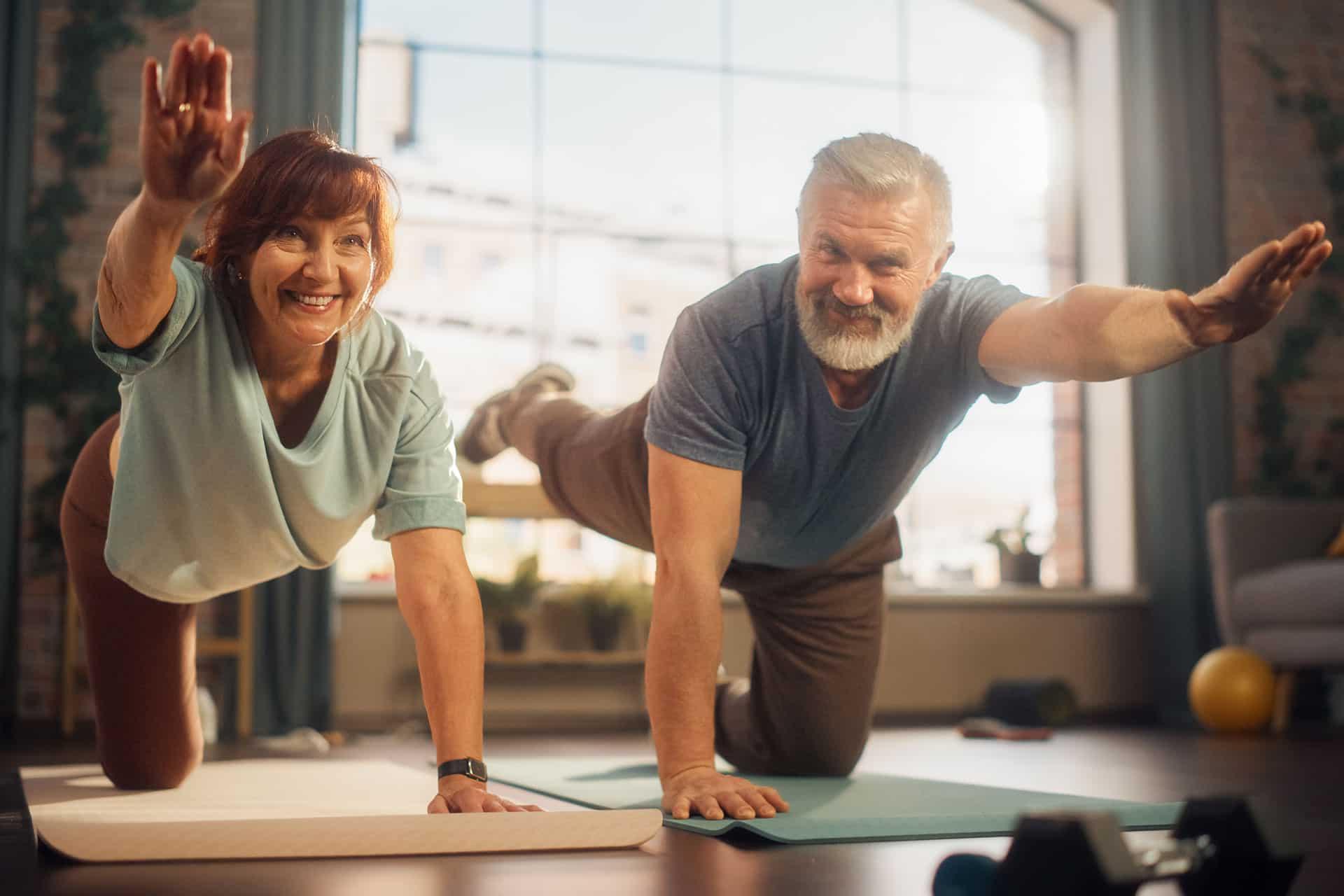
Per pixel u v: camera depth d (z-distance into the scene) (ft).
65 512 6.51
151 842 4.57
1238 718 15.81
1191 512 18.89
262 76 16.42
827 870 4.49
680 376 6.11
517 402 9.64
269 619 15.65
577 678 17.03
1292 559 17.11
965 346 6.06
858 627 7.72
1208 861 3.25
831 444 6.28
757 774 8.26
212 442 5.26
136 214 4.25
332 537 5.70
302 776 8.32
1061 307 5.43
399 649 16.58
